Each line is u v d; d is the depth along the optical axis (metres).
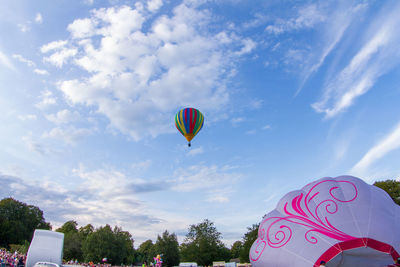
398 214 20.36
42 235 24.33
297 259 18.73
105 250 76.25
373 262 18.89
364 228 18.80
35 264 21.64
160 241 89.00
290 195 22.91
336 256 19.05
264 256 20.23
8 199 93.88
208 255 80.88
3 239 84.25
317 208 20.77
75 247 85.12
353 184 21.47
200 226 87.38
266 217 22.61
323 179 22.78
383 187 44.84
